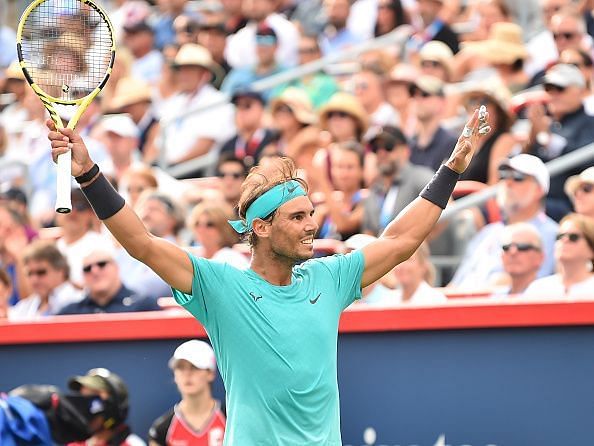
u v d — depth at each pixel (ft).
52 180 97.66
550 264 67.67
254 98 90.27
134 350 63.46
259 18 107.55
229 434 40.11
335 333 40.96
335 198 77.97
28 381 64.85
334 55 96.63
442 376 58.39
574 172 73.72
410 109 88.22
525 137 78.74
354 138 84.33
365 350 59.41
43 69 57.00
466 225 73.15
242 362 39.88
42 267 73.46
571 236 61.00
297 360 39.65
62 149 38.65
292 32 101.71
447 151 79.51
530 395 57.26
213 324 40.45
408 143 81.35
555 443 56.90
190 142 96.27
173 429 60.03
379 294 65.82
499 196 69.41
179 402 62.85
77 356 64.18
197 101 98.94
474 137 42.68
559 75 75.56
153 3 122.21
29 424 51.52
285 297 40.42
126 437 58.23
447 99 84.89
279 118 85.87
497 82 82.74
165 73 105.09
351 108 83.87
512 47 89.10
